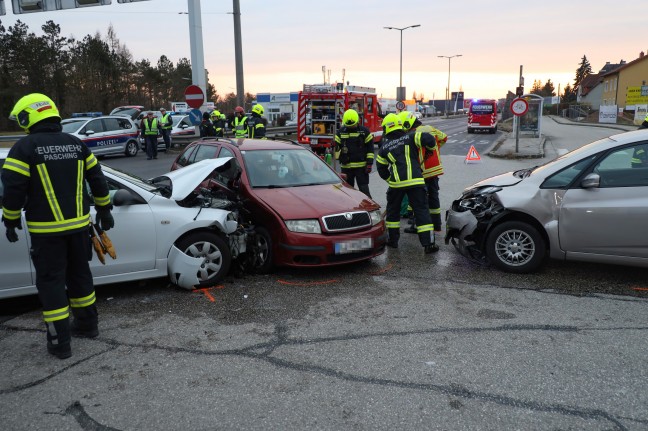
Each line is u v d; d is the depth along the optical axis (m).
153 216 5.19
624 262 5.34
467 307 4.91
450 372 3.68
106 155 21.30
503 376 3.61
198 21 19.67
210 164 5.83
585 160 5.55
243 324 4.56
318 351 4.02
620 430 3.01
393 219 7.07
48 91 53.94
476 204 6.07
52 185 3.81
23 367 3.82
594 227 5.36
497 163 17.73
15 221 3.76
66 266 3.99
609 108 45.62
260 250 5.98
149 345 4.16
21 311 4.93
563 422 3.09
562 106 79.81
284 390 3.46
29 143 3.73
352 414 3.18
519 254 5.86
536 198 5.64
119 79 57.66
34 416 3.20
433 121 71.19
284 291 5.41
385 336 4.28
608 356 3.89
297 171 6.85
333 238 5.77
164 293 5.36
